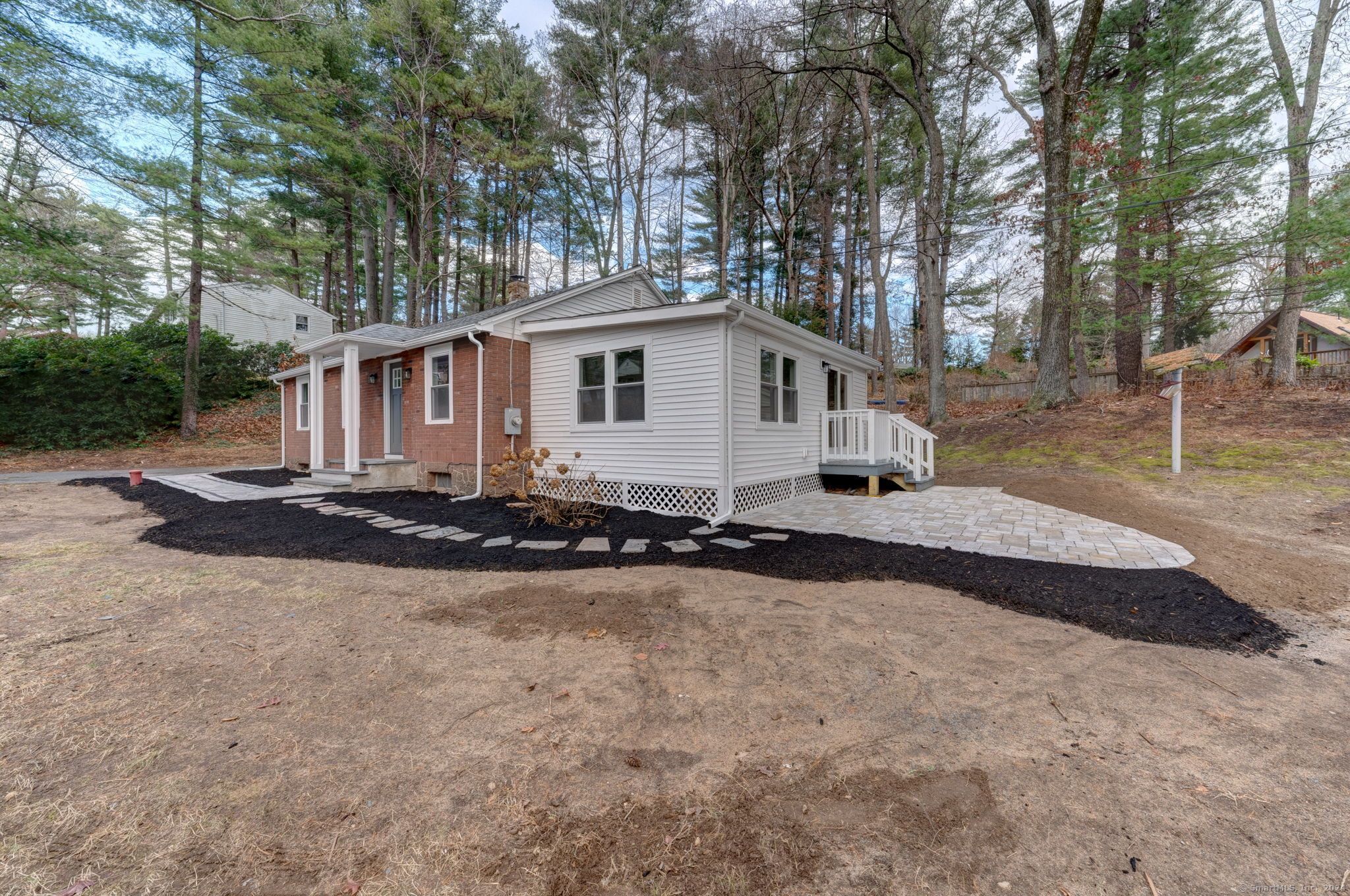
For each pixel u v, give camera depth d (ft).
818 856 5.38
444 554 17.97
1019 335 107.04
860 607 12.98
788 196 80.89
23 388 47.67
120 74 36.50
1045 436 40.14
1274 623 11.99
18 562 16.53
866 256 92.38
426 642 10.85
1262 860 5.28
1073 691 8.91
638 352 26.20
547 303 32.04
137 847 5.37
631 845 5.53
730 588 14.46
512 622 11.99
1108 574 14.93
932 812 6.01
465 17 68.39
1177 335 69.56
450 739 7.43
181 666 9.61
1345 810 5.98
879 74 52.85
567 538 20.30
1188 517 22.63
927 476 33.27
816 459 32.63
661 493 25.48
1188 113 40.47
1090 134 43.42
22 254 38.58
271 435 58.49
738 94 63.26
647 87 74.23
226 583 14.74
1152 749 7.25
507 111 65.10
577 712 8.18
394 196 69.31
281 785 6.39
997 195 60.64
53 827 5.60
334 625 11.71
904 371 86.89
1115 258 43.98
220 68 44.78
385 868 5.18
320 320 85.46
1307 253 36.65
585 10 70.69
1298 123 40.11
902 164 78.23
